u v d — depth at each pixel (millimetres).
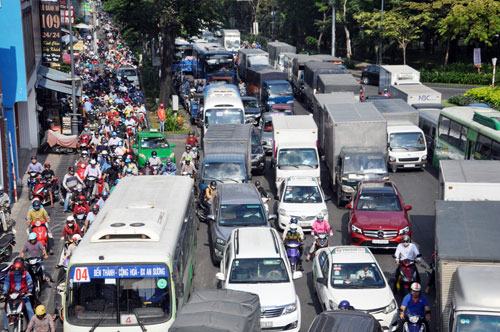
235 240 20484
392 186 27344
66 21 52156
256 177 38719
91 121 49188
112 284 14664
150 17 58938
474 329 14172
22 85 34156
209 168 31750
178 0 56656
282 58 84000
